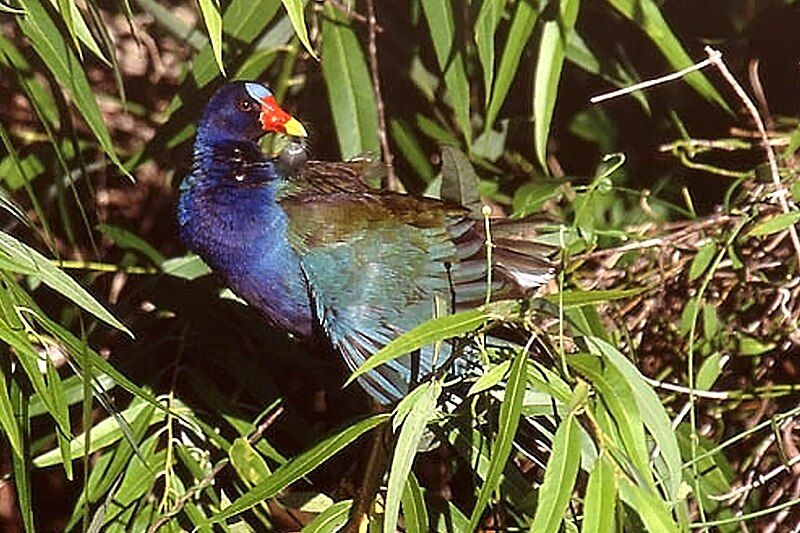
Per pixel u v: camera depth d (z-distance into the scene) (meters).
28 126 9.35
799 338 7.81
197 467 7.34
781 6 8.97
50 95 8.62
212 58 8.19
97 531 6.82
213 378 8.52
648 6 7.52
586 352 6.02
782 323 7.88
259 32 8.02
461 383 6.39
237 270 7.47
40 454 8.45
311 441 8.35
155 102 9.96
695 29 9.23
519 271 7.25
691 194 8.92
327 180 7.58
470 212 7.44
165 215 9.98
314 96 9.23
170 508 7.18
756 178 8.05
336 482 8.43
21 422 6.67
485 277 7.18
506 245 7.31
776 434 7.20
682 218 8.77
